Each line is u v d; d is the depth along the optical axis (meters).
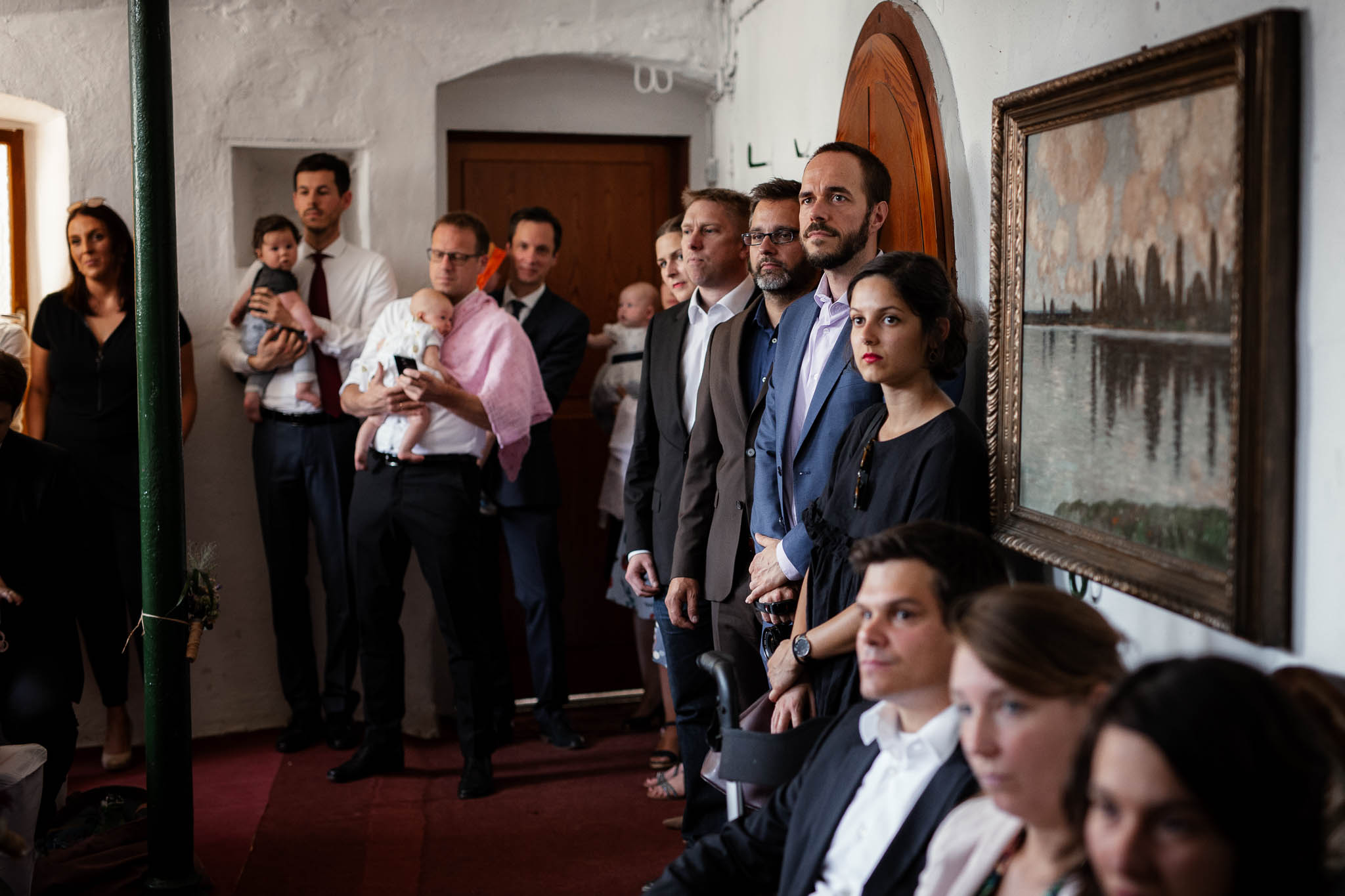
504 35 4.60
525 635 5.02
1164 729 1.00
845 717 1.74
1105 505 2.04
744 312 3.02
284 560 4.27
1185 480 1.82
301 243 4.59
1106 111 2.02
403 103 4.52
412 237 4.57
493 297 4.59
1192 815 0.98
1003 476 2.39
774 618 2.53
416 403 3.68
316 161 4.26
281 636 4.31
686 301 3.61
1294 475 1.66
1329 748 1.25
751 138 4.50
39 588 3.17
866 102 3.26
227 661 4.49
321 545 4.28
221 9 4.33
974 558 1.57
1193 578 1.79
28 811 2.51
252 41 4.36
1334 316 1.58
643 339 4.54
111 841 3.15
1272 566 1.67
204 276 4.38
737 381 2.95
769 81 4.27
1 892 2.42
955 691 1.30
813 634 2.22
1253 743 0.98
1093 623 1.28
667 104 5.05
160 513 2.81
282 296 4.12
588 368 5.07
